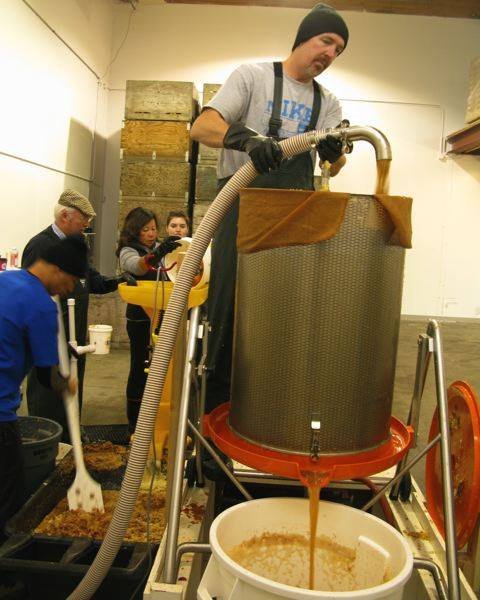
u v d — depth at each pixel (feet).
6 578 5.07
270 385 3.66
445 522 3.61
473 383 13.09
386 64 19.29
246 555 3.61
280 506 3.70
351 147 3.91
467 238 19.92
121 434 8.94
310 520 3.46
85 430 9.06
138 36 18.85
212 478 5.03
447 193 19.72
